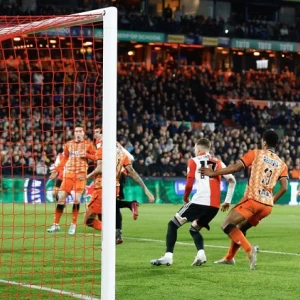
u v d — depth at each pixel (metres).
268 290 16.02
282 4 92.69
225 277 17.84
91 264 19.78
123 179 24.36
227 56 93.31
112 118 13.40
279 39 86.25
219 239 29.14
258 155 18.89
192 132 71.62
